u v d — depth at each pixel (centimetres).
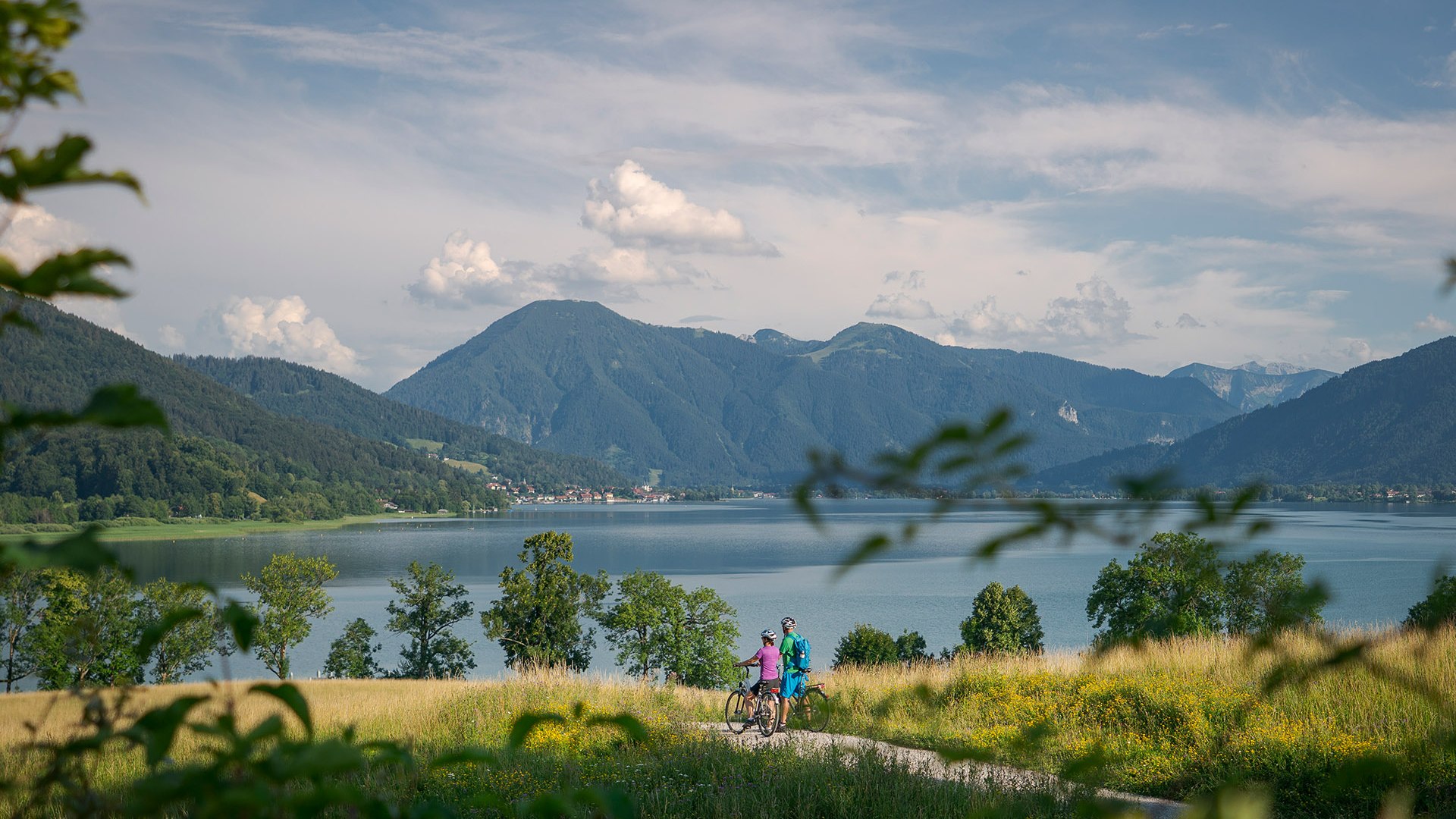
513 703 1638
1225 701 1138
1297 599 129
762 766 1073
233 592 9462
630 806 154
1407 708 986
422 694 2262
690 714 1645
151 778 144
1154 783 935
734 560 17212
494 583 13225
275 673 6519
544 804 151
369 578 14012
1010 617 6406
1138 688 1280
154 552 16762
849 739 1305
